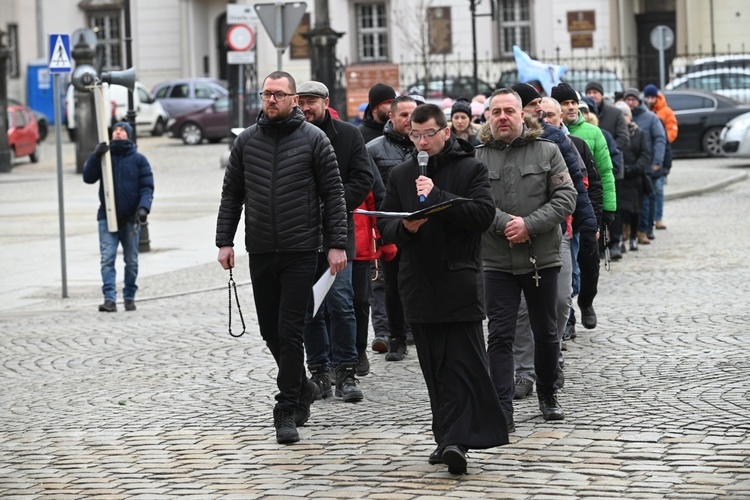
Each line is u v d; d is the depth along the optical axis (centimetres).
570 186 1681
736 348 2184
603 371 2039
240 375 2139
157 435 1723
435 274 1464
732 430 1605
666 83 9494
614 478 1412
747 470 1422
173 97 9981
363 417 1783
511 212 1691
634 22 10019
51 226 4769
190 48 10912
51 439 1730
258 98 7962
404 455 1556
